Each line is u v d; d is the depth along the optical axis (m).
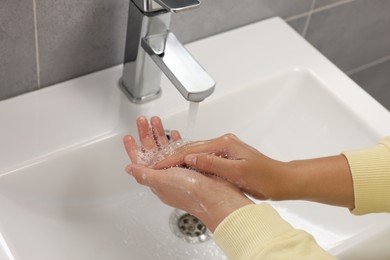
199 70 0.66
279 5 0.94
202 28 0.88
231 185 0.58
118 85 0.80
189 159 0.58
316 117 0.85
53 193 0.73
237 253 0.51
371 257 0.64
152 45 0.69
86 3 0.72
